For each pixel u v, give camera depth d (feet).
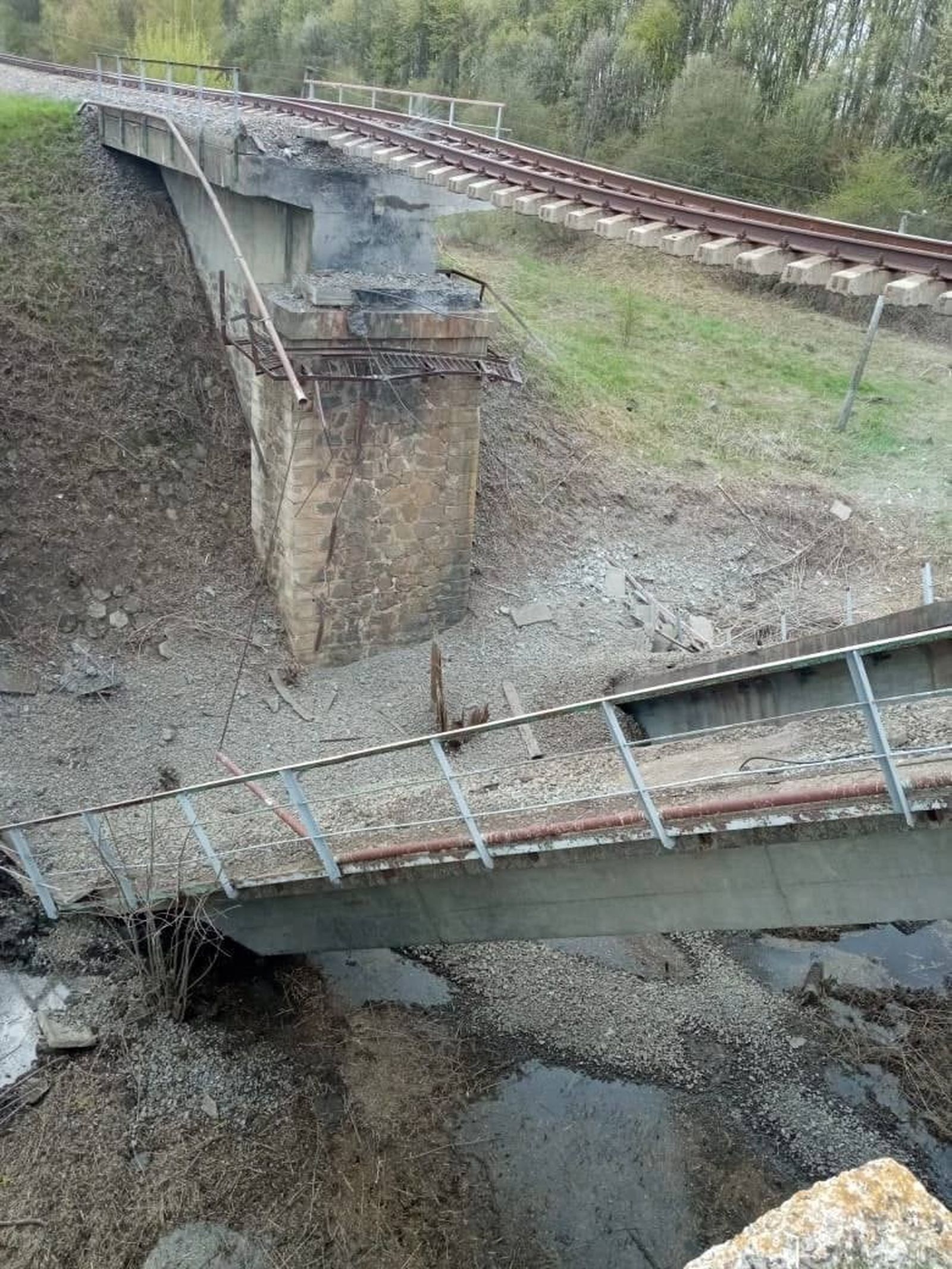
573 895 24.00
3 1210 24.34
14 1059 28.04
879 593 57.93
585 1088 30.89
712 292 88.69
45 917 31.81
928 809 17.75
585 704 20.58
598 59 96.78
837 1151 29.25
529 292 83.05
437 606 49.44
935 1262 6.80
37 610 43.21
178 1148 26.73
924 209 84.23
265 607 47.80
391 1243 25.62
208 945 31.99
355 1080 30.12
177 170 45.52
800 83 93.40
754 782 23.82
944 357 80.38
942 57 83.25
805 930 37.86
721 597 57.11
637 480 62.08
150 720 41.86
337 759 23.67
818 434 69.36
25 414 45.60
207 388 50.62
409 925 27.48
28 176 51.11
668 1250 26.50
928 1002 34.45
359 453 43.39
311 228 41.39
